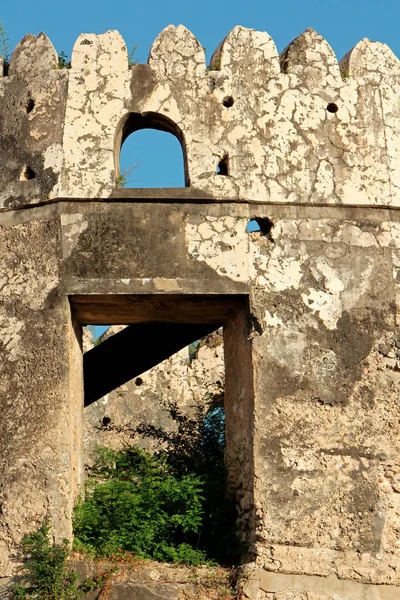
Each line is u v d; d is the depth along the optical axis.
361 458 10.54
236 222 10.97
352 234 11.12
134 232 10.88
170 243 10.87
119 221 10.91
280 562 10.18
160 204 10.96
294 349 10.74
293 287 10.90
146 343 12.91
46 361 10.62
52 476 10.30
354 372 10.76
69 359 10.64
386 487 10.50
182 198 10.94
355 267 11.04
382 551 10.33
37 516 10.22
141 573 10.24
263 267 10.91
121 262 10.80
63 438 10.40
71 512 10.41
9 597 10.00
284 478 10.40
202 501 11.08
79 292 10.73
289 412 10.57
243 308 10.96
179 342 12.90
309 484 10.41
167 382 16.88
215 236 10.91
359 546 10.30
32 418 10.48
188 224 10.92
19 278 10.90
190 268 10.81
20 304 10.82
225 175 11.08
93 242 10.85
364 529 10.36
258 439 10.48
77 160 11.04
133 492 11.02
